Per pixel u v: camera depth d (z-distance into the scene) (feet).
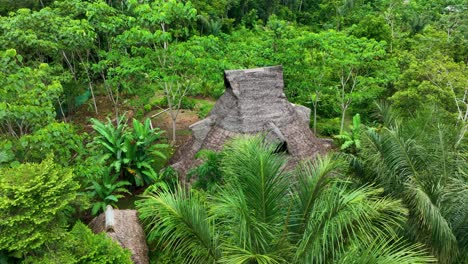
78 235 23.72
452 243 23.38
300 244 18.89
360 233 19.24
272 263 18.20
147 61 47.52
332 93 60.90
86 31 48.55
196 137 39.37
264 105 39.50
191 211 19.71
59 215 21.62
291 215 20.62
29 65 46.85
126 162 40.29
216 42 50.67
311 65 55.16
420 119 32.35
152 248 30.14
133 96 64.08
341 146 52.37
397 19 109.29
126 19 54.13
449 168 27.53
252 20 123.44
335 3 136.98
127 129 48.57
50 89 28.91
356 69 56.85
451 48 64.18
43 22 46.11
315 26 134.51
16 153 26.48
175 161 42.22
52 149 26.76
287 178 20.81
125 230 29.07
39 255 21.11
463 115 45.09
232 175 20.95
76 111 62.54
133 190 41.57
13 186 19.27
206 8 105.70
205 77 49.06
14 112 25.59
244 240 18.38
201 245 20.04
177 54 44.93
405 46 77.30
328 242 18.67
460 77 45.47
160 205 19.70
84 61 59.72
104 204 35.09
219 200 21.25
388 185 26.76
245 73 39.75
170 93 59.98
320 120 65.82
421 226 24.14
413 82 50.14
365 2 145.69
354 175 28.25
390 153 27.17
